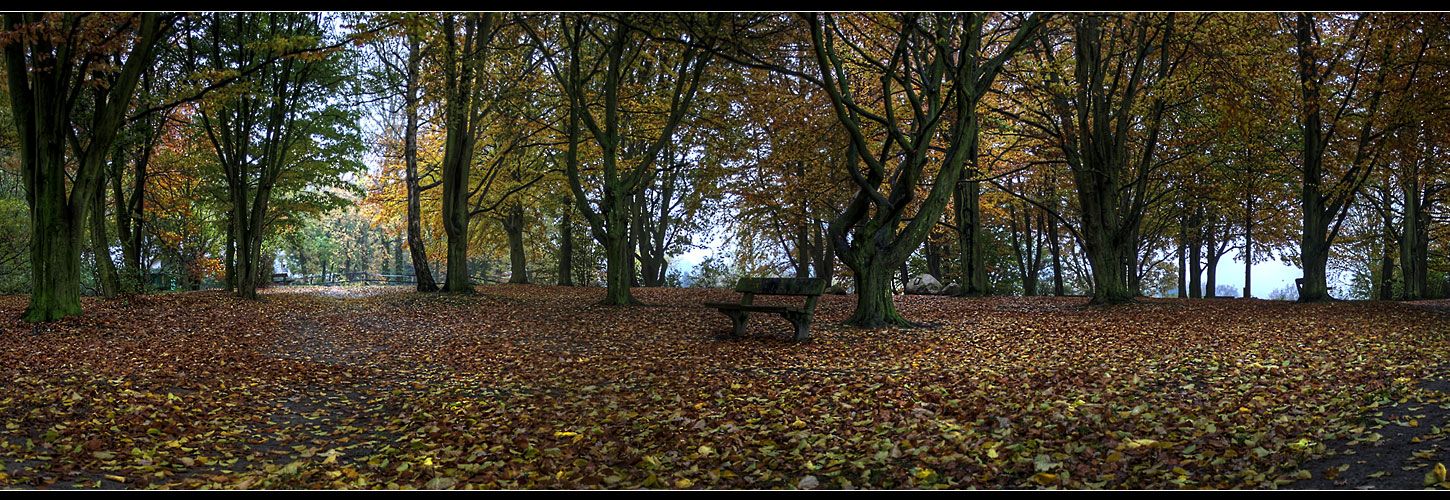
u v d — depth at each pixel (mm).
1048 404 6152
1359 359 7988
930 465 4688
